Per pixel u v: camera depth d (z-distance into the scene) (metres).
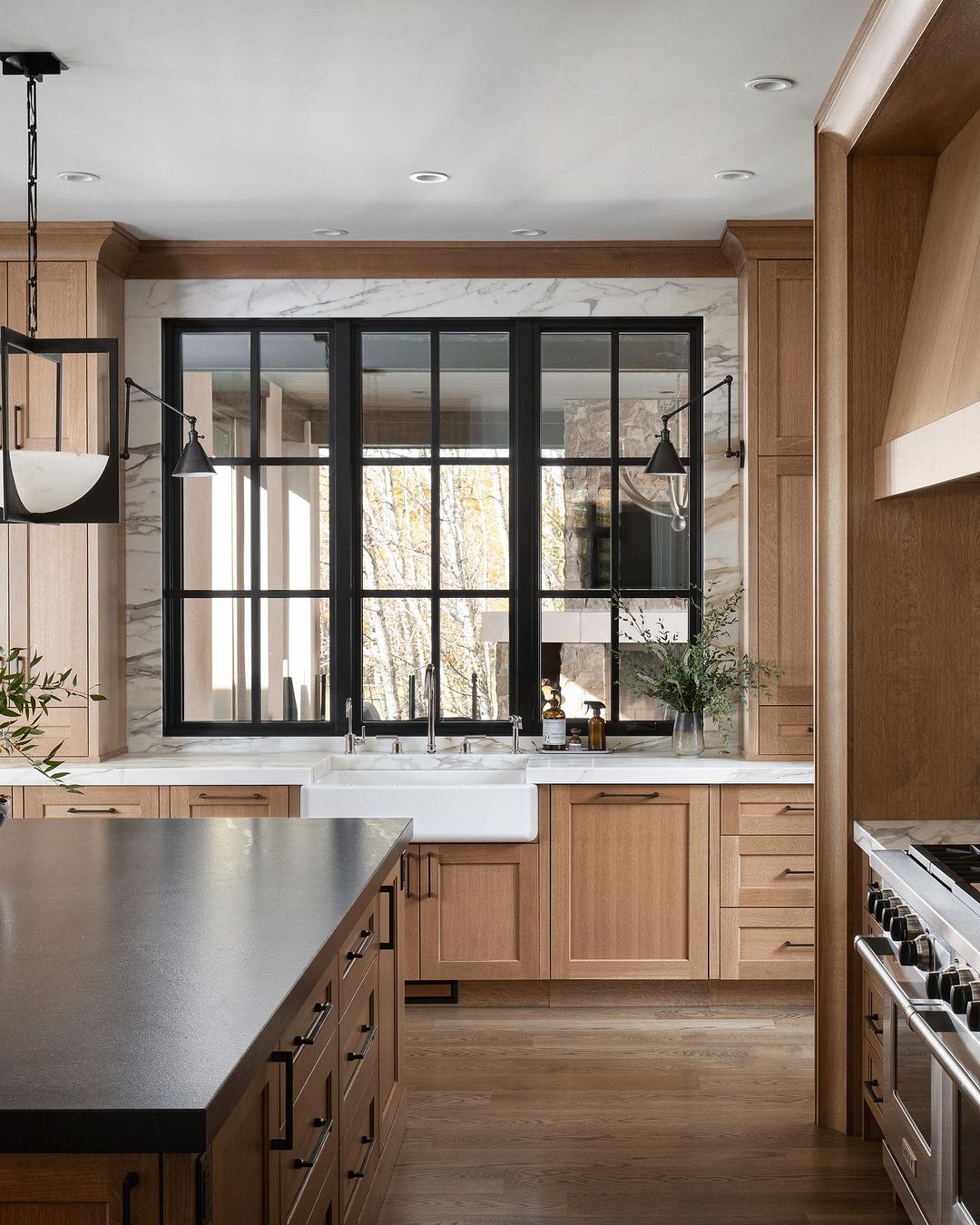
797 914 4.30
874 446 3.15
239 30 2.85
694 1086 3.62
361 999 2.53
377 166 3.80
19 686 2.36
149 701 4.79
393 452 4.88
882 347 3.15
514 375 4.82
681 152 3.68
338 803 4.24
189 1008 1.57
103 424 4.48
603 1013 4.32
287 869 2.47
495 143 3.61
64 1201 1.28
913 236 3.15
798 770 4.27
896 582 3.16
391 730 4.84
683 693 4.56
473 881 4.32
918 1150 2.41
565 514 4.86
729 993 4.39
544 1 2.72
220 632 4.88
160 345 4.77
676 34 2.88
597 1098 3.53
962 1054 2.06
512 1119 3.38
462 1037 4.06
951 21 2.39
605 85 3.19
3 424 2.54
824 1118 3.33
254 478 4.88
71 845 2.75
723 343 4.72
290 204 4.19
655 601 4.84
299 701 4.90
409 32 2.87
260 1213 1.67
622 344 4.84
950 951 2.30
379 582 4.89
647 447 4.84
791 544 4.48
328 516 4.88
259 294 4.77
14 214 4.25
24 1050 1.42
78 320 4.39
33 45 2.92
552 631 4.86
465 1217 2.81
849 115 3.05
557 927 4.30
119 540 4.70
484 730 4.83
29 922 2.04
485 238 4.61
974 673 3.16
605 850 4.31
